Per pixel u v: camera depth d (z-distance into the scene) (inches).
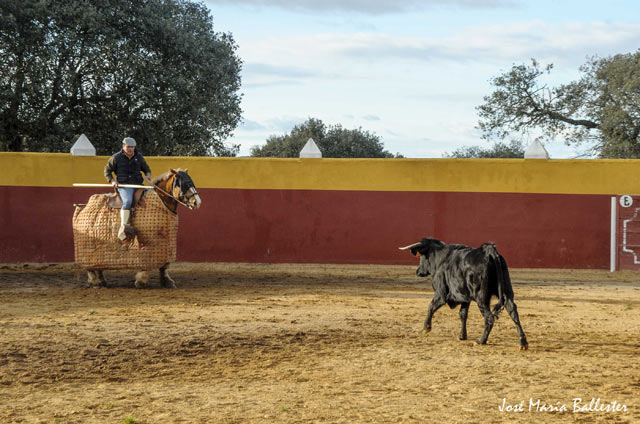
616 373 282.0
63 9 1007.6
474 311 446.3
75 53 1061.1
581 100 1409.9
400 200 754.8
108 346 328.5
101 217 541.3
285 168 759.7
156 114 1126.4
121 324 385.4
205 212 759.1
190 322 394.6
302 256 760.3
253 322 397.7
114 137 1096.2
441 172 752.3
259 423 215.6
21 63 1020.5
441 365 295.3
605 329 387.2
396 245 755.4
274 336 357.4
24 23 1005.2
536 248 746.2
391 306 467.5
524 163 746.2
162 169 756.6
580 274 706.2
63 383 266.8
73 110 1095.0
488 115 1487.5
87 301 476.1
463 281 332.8
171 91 1101.7
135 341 340.2
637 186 732.7
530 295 536.7
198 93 1162.0
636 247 730.8
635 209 731.4
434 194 753.0
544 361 303.3
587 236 740.7
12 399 243.9
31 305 454.0
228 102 1214.9
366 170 756.0
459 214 751.7
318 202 759.7
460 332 359.9
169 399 243.4
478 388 258.1
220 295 514.9
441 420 218.5
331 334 364.8
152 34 1099.9
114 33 1055.6
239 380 271.6
